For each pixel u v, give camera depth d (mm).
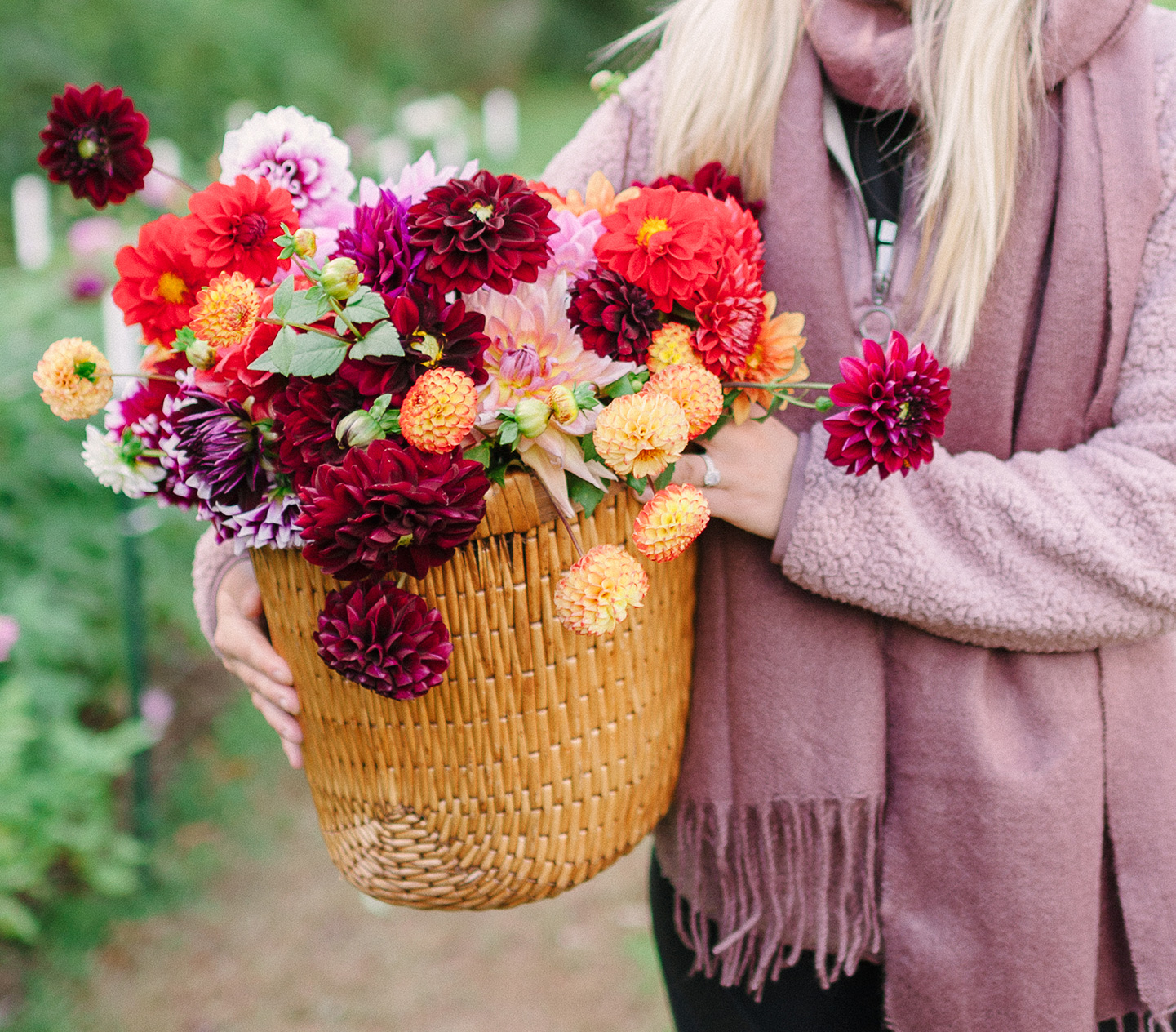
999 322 899
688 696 973
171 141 5828
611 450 704
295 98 7301
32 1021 2021
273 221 788
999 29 851
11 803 2055
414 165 795
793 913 1000
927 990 946
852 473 794
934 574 865
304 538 709
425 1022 2076
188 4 6719
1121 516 845
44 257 3180
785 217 928
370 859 898
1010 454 936
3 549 2422
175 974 2168
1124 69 868
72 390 819
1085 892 921
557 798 853
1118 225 863
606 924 2328
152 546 2676
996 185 876
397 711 816
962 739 920
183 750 2795
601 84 1002
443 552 695
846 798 943
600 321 743
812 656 947
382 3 10992
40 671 2311
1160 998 939
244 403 780
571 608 726
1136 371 878
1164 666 940
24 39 5379
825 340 923
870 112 951
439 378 678
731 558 958
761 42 936
